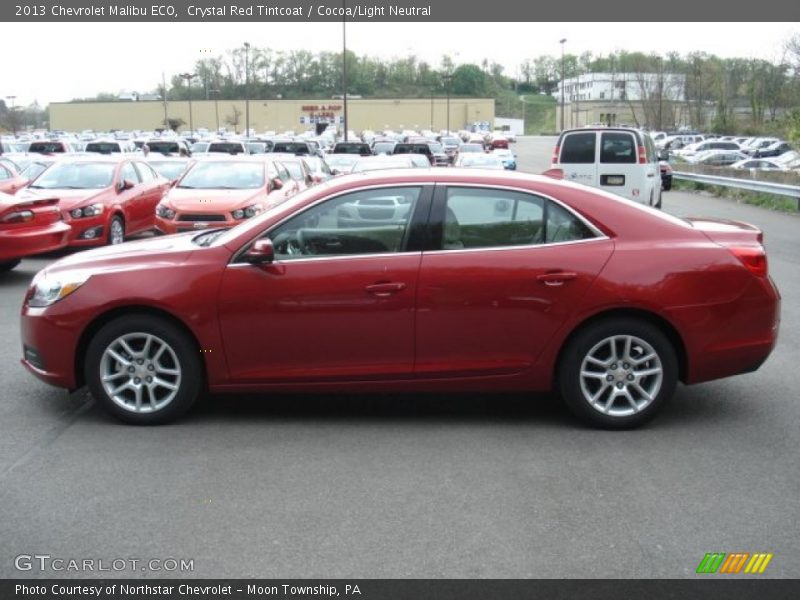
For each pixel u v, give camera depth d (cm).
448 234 553
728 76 7725
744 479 478
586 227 555
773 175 2609
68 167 1489
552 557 389
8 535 411
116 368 566
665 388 555
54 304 563
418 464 500
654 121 8694
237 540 406
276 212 564
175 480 476
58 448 527
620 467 495
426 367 553
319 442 538
